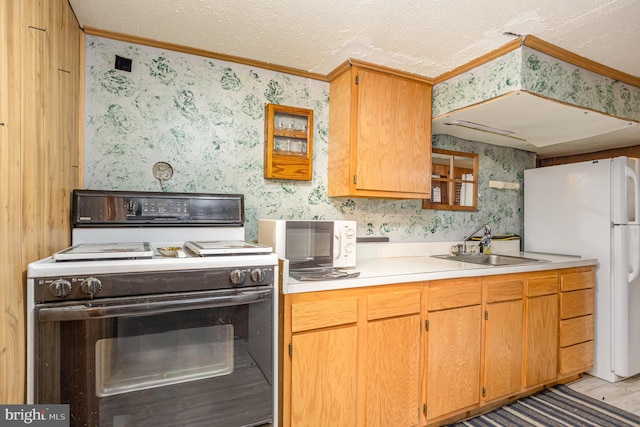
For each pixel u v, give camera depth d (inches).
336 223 74.5
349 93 81.3
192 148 76.1
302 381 59.3
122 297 44.5
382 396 66.5
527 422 77.2
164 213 64.7
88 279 42.3
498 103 76.9
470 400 76.4
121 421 44.8
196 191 76.6
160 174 73.0
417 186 88.4
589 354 98.4
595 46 70.2
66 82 55.8
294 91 86.6
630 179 97.1
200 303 48.6
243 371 53.0
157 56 72.9
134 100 71.0
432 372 72.0
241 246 57.6
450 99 86.3
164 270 46.9
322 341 61.0
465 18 61.4
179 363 48.6
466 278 76.5
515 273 83.7
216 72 78.3
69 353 42.1
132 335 45.6
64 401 41.9
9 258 35.4
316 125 89.4
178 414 48.4
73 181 60.9
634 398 88.0
